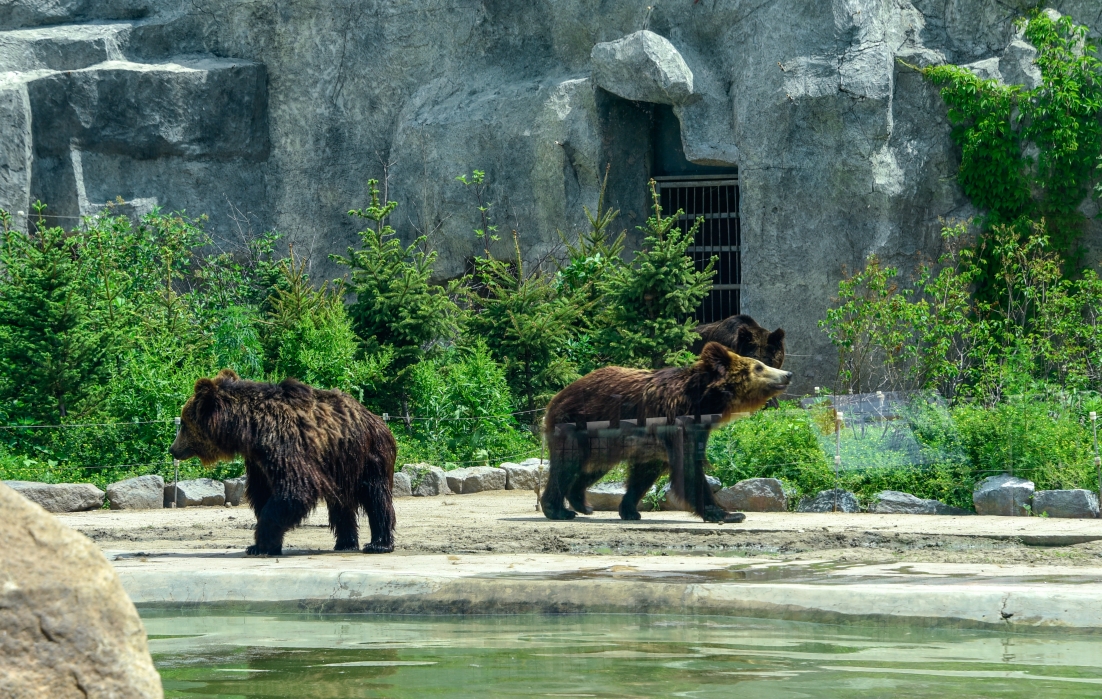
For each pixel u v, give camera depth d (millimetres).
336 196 33375
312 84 33500
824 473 15539
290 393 10539
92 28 34188
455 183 30766
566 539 11805
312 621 7609
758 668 5828
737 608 7406
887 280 26219
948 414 16062
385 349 21328
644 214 29734
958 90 26047
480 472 18672
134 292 24094
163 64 33469
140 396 18625
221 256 29344
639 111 29484
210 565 9117
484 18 31453
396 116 32812
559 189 29422
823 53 26484
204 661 6211
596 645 6520
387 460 10883
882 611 7125
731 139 27812
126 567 8891
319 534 12844
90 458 18156
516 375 22625
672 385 13547
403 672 5824
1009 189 25953
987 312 25859
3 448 18016
